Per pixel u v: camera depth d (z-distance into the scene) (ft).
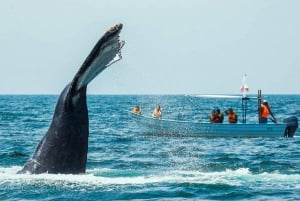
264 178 96.94
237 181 93.50
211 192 84.99
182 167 114.32
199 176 97.50
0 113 394.52
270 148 172.45
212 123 217.97
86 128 87.15
